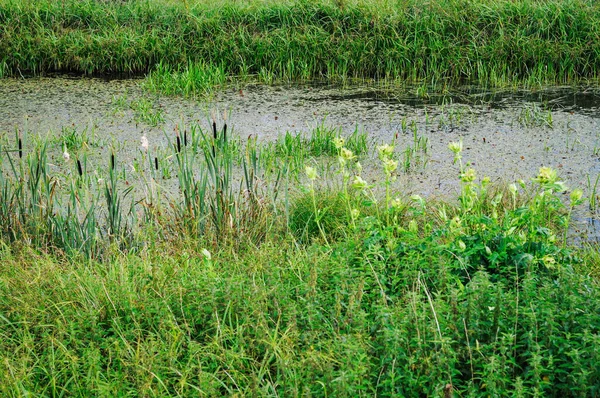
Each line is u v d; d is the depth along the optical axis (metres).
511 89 10.44
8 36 11.77
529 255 3.85
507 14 11.48
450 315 3.27
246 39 11.73
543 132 8.16
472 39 11.23
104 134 8.34
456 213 5.37
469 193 4.25
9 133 8.45
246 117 9.07
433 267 3.85
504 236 4.09
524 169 6.86
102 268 4.31
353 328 3.24
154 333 3.46
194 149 5.71
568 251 4.09
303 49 11.52
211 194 5.25
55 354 3.27
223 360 3.22
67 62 11.83
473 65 11.06
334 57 11.45
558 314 3.24
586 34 10.99
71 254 4.70
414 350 3.10
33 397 3.02
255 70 11.71
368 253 3.87
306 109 9.46
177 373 3.11
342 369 2.90
